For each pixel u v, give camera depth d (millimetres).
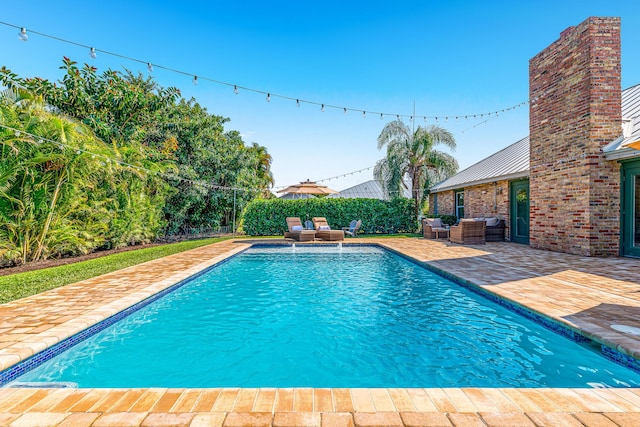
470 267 7695
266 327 4941
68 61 13281
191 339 4547
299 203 18516
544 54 10320
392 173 18953
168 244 14211
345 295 6582
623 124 9156
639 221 8422
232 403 2502
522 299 4980
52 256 9664
